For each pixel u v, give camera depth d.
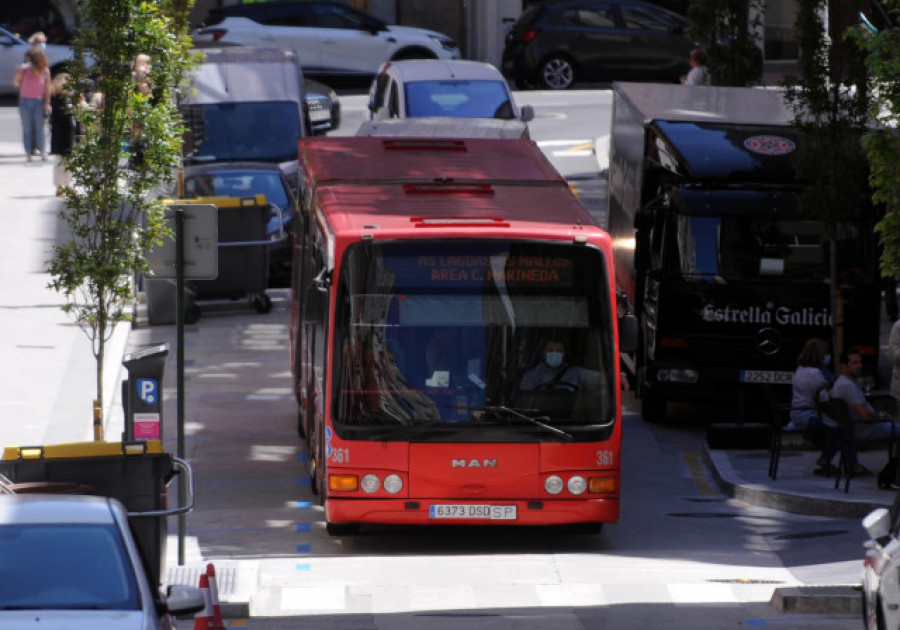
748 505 47.41
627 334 41.56
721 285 55.59
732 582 37.16
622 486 49.81
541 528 45.00
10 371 58.41
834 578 37.12
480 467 40.34
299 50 114.44
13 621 22.16
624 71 116.81
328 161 50.44
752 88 66.62
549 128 103.62
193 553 41.16
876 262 55.62
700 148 56.28
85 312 46.72
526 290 40.81
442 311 40.66
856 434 46.97
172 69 47.28
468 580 37.69
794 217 55.53
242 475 50.00
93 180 45.97
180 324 38.84
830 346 55.72
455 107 84.88
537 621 33.03
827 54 54.75
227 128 82.50
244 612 33.53
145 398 38.75
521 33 117.38
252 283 70.12
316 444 44.88
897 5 39.28
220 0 122.50
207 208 38.81
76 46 45.97
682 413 59.66
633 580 37.50
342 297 40.56
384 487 40.34
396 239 40.59
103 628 22.06
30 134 94.62
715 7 72.75
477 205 44.06
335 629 32.38
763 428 52.41
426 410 40.41
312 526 44.56
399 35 115.62
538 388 40.66
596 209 84.12
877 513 28.20
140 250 46.84
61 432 51.66
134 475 34.53
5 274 71.19
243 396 59.38
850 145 54.34
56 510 24.88
